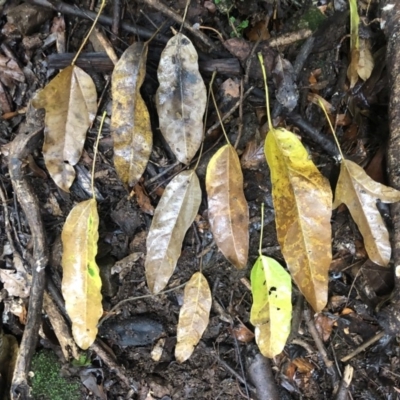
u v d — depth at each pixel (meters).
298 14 0.31
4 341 0.33
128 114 0.29
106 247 0.32
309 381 0.33
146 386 0.32
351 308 0.33
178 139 0.29
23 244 0.32
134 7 0.31
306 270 0.28
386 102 0.33
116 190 0.32
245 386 0.32
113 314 0.32
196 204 0.29
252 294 0.31
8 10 0.31
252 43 0.31
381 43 0.33
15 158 0.30
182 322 0.31
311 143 0.32
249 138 0.31
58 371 0.32
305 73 0.32
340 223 0.32
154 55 0.30
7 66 0.31
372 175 0.32
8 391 0.32
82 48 0.30
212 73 0.31
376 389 0.33
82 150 0.30
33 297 0.31
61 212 0.32
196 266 0.32
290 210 0.28
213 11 0.31
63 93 0.29
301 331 0.33
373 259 0.30
